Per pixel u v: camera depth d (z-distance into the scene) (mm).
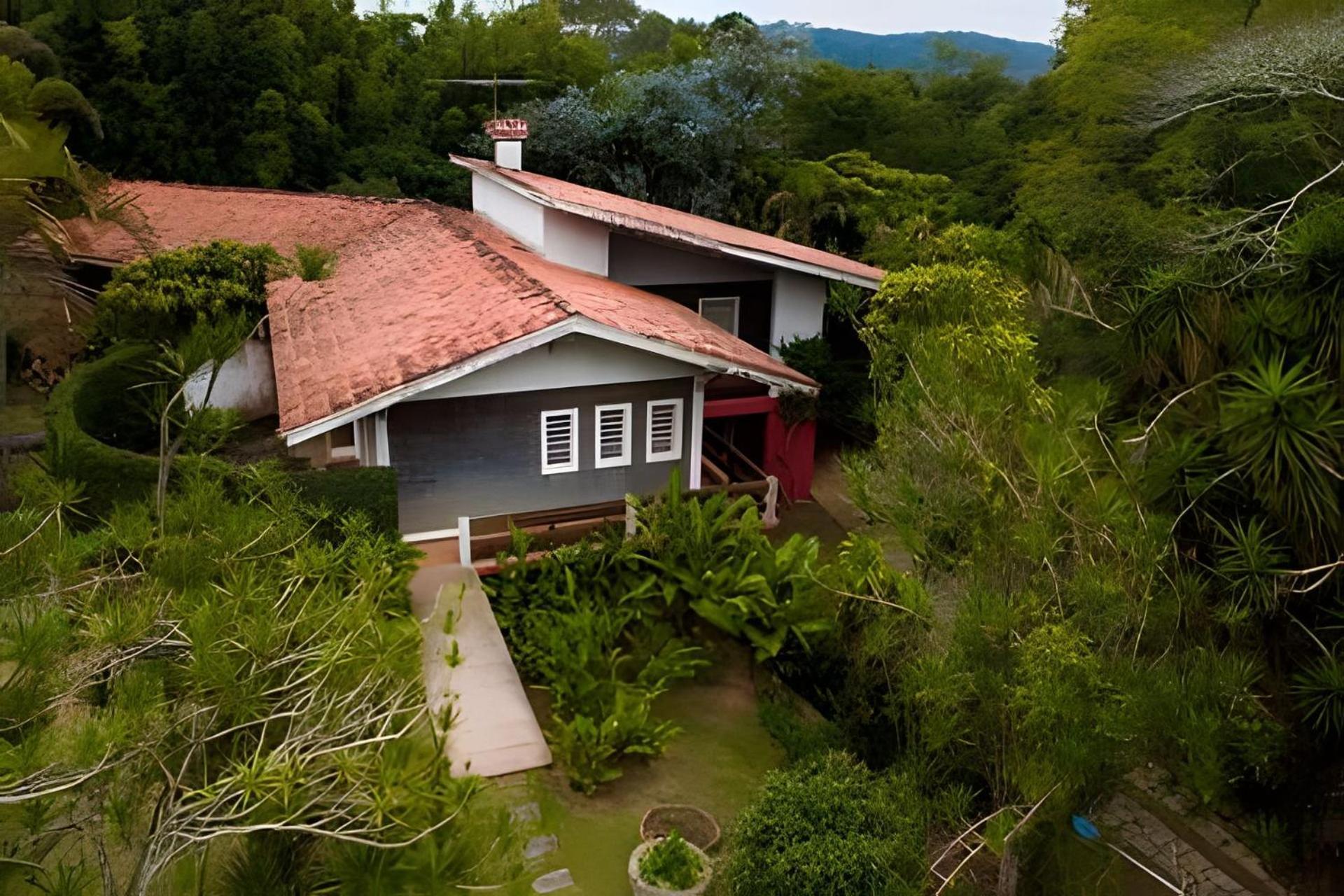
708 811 10703
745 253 20219
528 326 14305
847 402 20781
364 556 7363
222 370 19422
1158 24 19547
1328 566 6574
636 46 70188
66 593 5715
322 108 33031
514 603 13883
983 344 9016
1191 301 8203
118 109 29625
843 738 11422
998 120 34688
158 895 5879
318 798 5668
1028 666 7219
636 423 16047
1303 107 12508
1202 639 7480
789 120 37312
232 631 6000
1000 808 7988
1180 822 10297
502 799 10336
